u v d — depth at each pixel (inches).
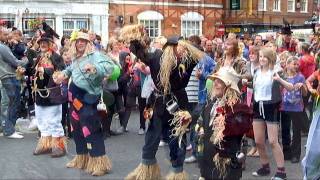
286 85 331.9
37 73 383.6
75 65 343.3
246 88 354.9
